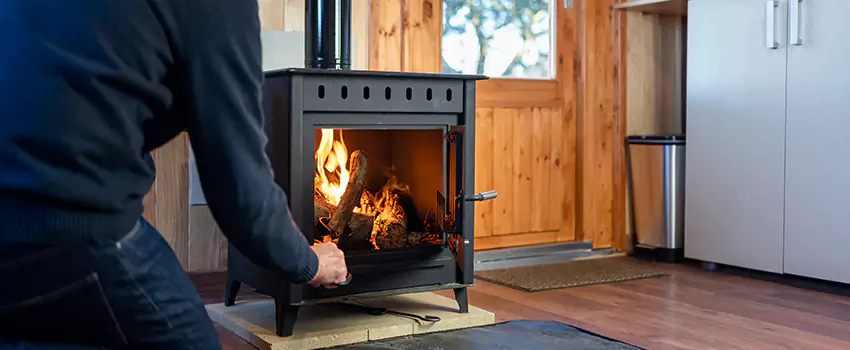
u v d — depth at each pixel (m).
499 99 3.65
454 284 2.41
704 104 3.53
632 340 2.33
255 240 0.96
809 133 3.13
